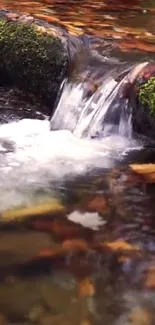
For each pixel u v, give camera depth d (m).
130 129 3.29
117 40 4.25
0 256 2.19
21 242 2.29
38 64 3.96
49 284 2.02
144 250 2.24
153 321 1.83
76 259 2.18
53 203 2.61
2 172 2.97
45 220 2.46
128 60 3.78
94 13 5.33
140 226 2.42
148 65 3.43
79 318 1.84
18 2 5.43
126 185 2.80
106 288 2.00
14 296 1.96
